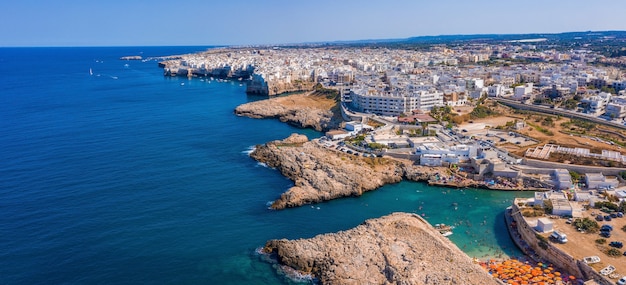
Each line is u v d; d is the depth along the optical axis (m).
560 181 169.62
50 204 156.88
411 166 190.50
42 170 191.50
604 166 181.25
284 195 162.25
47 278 114.75
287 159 199.00
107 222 144.62
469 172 185.50
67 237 134.50
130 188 173.50
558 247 119.19
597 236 124.81
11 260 121.81
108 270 118.88
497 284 106.00
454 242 134.00
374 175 183.25
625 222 132.88
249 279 115.69
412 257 116.19
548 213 140.62
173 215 151.00
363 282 109.00
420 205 161.62
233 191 172.25
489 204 162.25
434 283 105.12
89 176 185.25
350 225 145.75
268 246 128.50
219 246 131.75
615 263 111.19
